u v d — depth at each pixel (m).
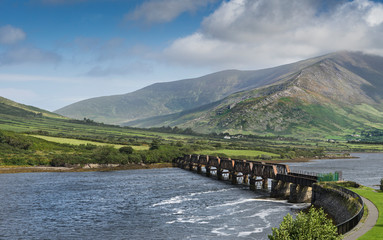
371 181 132.25
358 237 42.41
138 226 71.12
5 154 175.12
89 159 183.62
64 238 63.75
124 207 88.50
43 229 69.19
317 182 87.62
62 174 157.00
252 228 68.06
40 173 157.38
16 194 103.50
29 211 83.19
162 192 111.38
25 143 193.25
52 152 193.75
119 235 65.31
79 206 89.25
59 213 81.81
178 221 74.50
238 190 116.88
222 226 69.94
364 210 57.72
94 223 73.56
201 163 175.00
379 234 43.44
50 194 104.75
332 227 38.00
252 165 126.31
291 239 37.12
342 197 72.00
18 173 155.00
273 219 74.75
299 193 94.81
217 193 110.19
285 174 108.75
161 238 63.19
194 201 96.31
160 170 186.62
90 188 117.31
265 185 120.38
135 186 123.62
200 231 66.81
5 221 74.31
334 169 192.75
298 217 38.69
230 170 142.25
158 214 81.00
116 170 181.88
